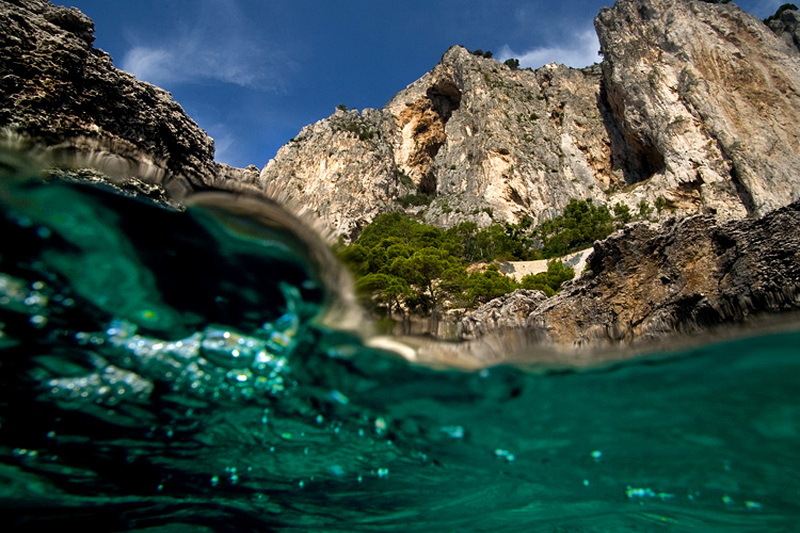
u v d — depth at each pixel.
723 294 7.80
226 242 4.29
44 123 3.92
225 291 4.35
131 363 4.09
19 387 3.81
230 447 4.68
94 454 4.20
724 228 8.74
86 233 3.69
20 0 4.81
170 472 4.50
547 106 85.12
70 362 3.88
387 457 5.10
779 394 4.84
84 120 4.36
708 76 66.75
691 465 4.93
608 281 9.73
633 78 71.31
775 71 66.00
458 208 70.75
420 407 5.23
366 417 5.09
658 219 55.53
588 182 71.44
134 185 3.92
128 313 3.97
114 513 4.36
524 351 6.52
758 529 4.96
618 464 5.07
